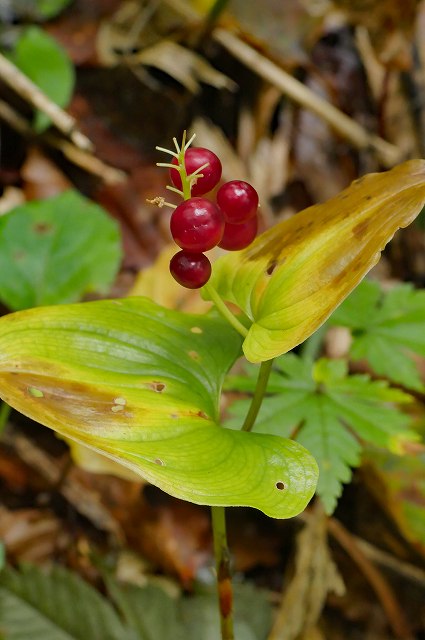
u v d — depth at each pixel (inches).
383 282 16.4
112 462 12.9
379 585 13.2
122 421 9.2
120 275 15.1
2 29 16.4
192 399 9.5
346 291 9.1
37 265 12.9
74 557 13.2
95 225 13.1
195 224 9.1
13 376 9.3
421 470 12.7
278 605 13.1
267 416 11.3
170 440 9.2
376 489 13.0
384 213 9.3
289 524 13.7
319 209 9.6
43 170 15.8
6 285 12.7
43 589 12.3
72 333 9.6
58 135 16.0
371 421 11.2
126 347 9.7
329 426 11.2
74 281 12.9
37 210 13.1
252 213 9.4
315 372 11.5
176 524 13.4
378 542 13.5
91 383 9.4
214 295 9.6
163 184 16.1
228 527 13.8
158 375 9.6
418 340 11.9
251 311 9.5
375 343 11.9
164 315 10.0
